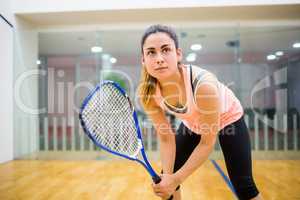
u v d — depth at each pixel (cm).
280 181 258
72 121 398
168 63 100
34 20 416
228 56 391
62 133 398
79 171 311
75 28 426
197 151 105
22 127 401
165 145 131
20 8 389
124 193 220
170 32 101
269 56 387
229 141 119
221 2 370
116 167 334
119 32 400
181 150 130
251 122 380
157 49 99
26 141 400
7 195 217
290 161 367
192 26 413
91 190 229
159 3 374
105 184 249
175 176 102
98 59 401
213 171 303
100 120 108
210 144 104
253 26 409
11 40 385
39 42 413
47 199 206
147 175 287
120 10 380
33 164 357
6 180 269
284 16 407
